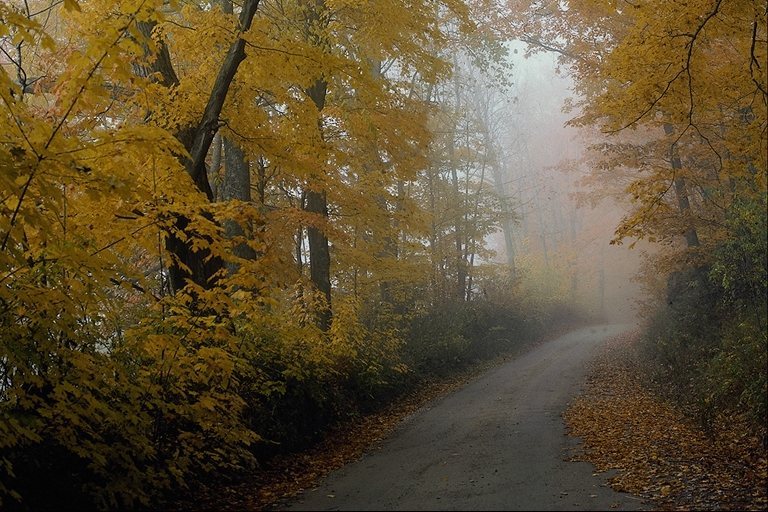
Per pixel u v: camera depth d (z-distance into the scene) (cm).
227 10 1238
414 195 2625
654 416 1153
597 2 1105
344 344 1326
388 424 1295
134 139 658
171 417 738
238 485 808
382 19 1261
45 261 693
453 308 2609
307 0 1352
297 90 1313
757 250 1196
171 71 1043
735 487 671
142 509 668
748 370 1011
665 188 1091
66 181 644
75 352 649
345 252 1725
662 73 986
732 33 966
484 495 674
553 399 1448
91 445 619
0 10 650
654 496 652
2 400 671
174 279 966
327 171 1322
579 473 765
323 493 742
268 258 819
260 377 980
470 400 1528
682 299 1916
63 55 972
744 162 1031
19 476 599
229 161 1367
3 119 683
